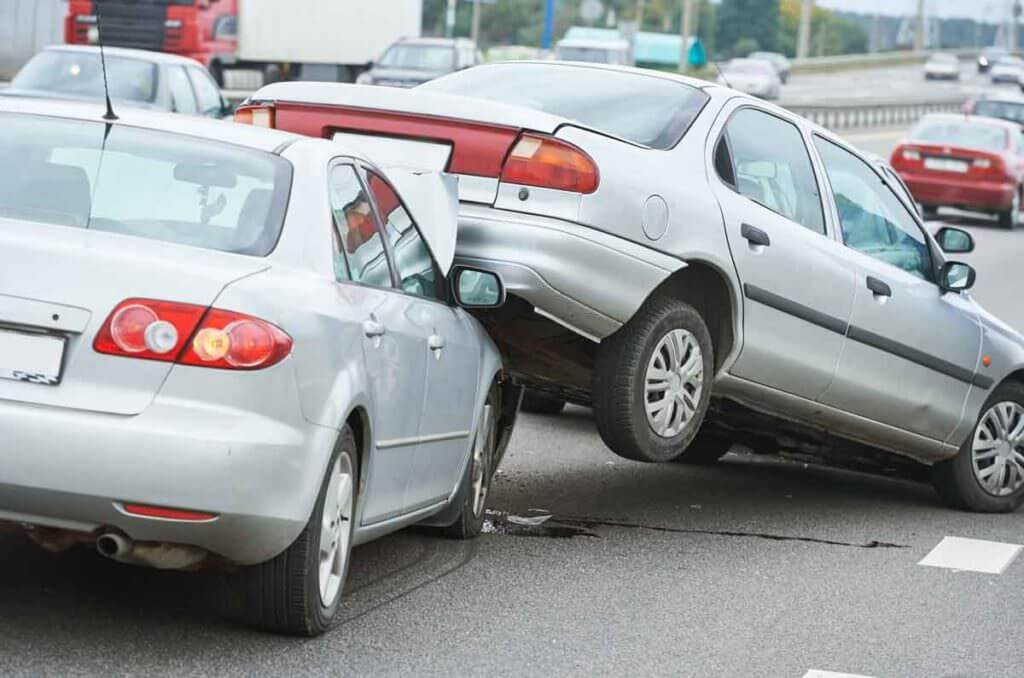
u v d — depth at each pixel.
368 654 8.72
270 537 8.11
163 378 7.85
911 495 15.74
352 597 9.95
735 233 12.16
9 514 7.88
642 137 12.06
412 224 10.48
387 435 9.33
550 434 16.80
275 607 8.62
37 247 7.95
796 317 12.73
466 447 11.02
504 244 11.12
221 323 7.93
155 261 8.02
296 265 8.63
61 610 9.06
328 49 55.47
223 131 9.39
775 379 12.78
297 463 8.14
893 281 13.75
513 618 9.73
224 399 7.91
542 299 11.16
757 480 15.68
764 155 12.86
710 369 12.28
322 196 9.08
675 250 11.70
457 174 11.35
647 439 11.91
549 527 12.51
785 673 8.98
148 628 8.85
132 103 31.64
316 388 8.30
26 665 8.06
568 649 9.15
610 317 11.40
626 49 74.56
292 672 8.28
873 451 14.80
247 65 52.09
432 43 58.53
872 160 14.33
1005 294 33.59
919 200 49.22
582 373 12.39
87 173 8.83
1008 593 11.46
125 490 7.75
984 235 47.16
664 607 10.28
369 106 11.62
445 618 9.62
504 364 12.40
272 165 9.10
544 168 11.20
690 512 13.60
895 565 12.16
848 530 13.44
